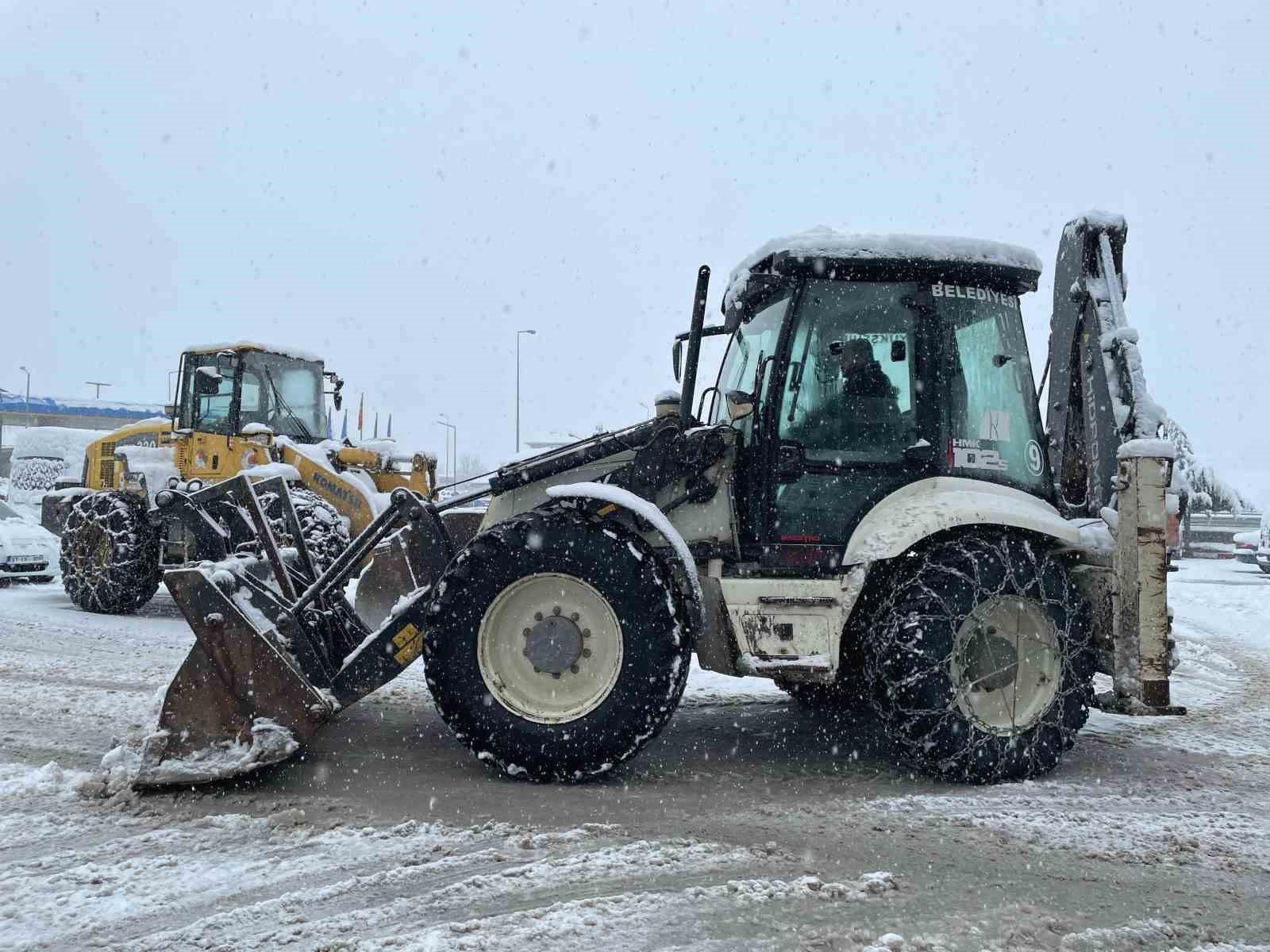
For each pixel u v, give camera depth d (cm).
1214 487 2686
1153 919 282
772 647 423
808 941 263
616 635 412
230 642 394
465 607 411
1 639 786
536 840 337
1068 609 426
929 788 411
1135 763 455
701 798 393
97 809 370
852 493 447
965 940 265
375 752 458
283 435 1019
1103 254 495
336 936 265
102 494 1009
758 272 471
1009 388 468
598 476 463
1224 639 933
